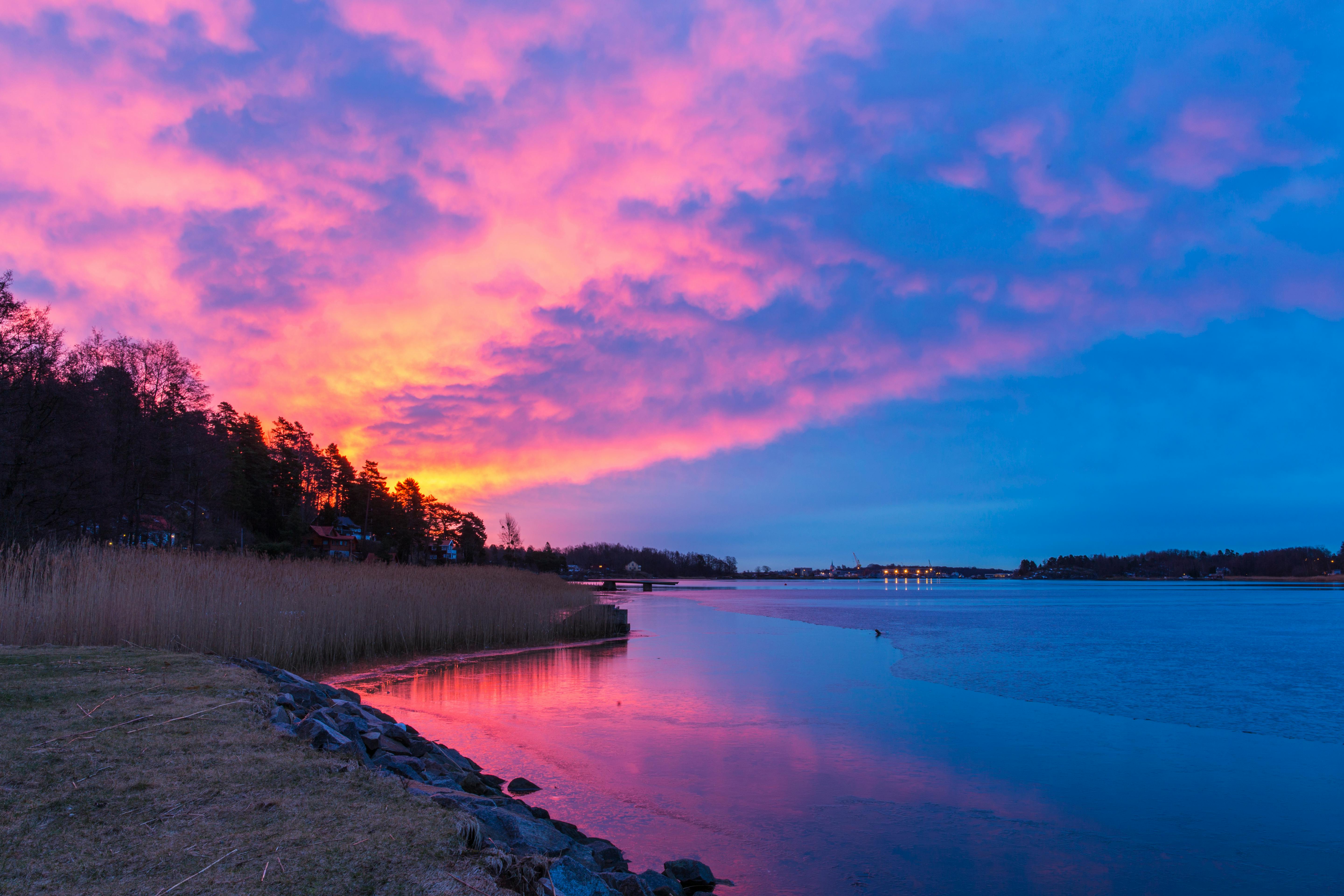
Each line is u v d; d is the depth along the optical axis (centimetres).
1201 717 1441
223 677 848
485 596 2652
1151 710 1506
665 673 1973
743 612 5500
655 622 4281
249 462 7619
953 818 871
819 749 1172
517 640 2655
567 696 1594
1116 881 709
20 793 454
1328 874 725
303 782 507
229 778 505
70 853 375
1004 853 769
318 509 10100
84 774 494
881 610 6138
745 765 1075
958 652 2605
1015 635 3384
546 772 1017
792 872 713
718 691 1697
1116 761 1119
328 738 627
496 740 1183
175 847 387
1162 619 4981
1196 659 2423
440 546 11125
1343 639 3253
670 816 859
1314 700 1619
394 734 906
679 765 1067
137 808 441
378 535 10444
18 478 3309
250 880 350
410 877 360
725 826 832
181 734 602
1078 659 2389
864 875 711
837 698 1623
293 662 1717
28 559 1333
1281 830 842
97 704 684
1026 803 928
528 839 529
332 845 397
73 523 3728
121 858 371
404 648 2200
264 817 438
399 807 467
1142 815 893
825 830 826
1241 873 723
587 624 2977
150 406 4484
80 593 1252
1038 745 1210
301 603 1855
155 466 4516
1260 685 1844
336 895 338
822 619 4647
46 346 3503
